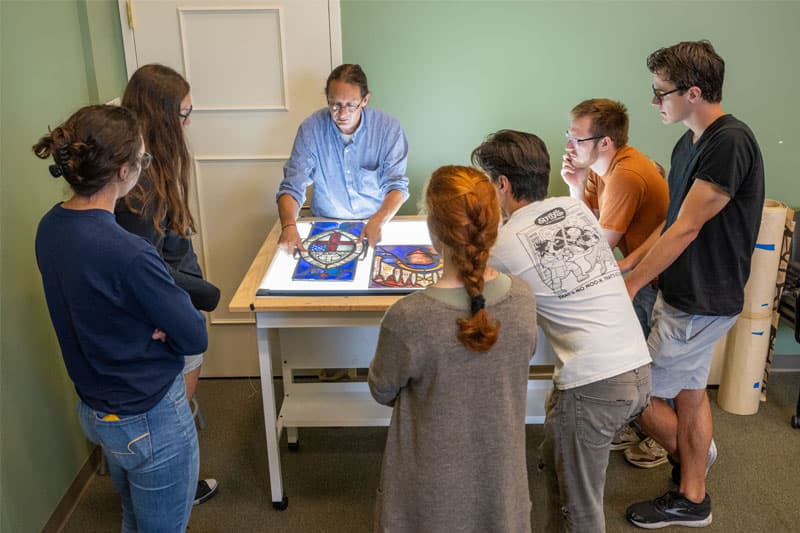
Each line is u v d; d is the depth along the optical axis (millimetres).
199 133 3186
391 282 2326
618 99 3207
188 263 2242
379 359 1565
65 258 1570
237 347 3484
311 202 3207
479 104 3219
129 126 1588
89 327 1611
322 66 3086
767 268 2963
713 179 2135
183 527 1935
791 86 3148
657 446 2871
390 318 1519
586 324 1888
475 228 1453
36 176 2387
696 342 2379
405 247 2600
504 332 1523
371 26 3096
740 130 2145
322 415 2680
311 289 2299
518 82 3184
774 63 3119
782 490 2723
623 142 2609
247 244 3357
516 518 1646
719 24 3074
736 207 2227
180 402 1818
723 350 3322
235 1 2990
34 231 2377
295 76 3100
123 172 1595
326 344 2770
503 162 1878
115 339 1640
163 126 2014
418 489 1599
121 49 3057
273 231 2871
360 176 2908
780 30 3068
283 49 3057
